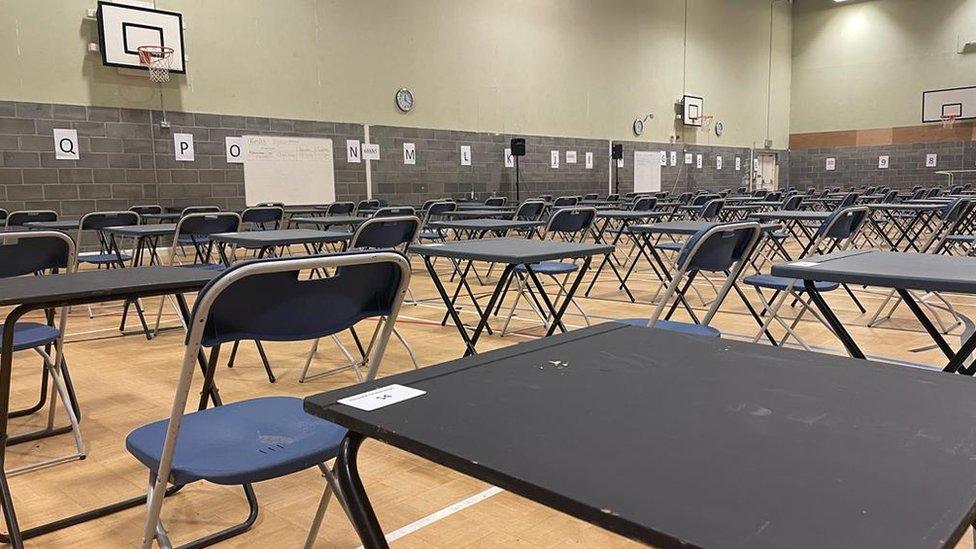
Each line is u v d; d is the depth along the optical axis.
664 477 0.65
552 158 13.51
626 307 5.23
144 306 5.54
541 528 1.96
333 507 2.10
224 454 1.38
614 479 0.65
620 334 1.24
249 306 1.33
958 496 0.60
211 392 1.99
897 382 0.94
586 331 1.26
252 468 1.32
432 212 7.67
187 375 1.27
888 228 10.42
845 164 18.52
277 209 6.08
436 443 0.74
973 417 0.80
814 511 0.58
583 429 0.78
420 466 2.39
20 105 7.56
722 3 17.11
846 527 0.55
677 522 0.57
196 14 8.74
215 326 1.32
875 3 17.62
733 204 9.05
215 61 8.95
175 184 8.72
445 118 11.62
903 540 0.53
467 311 5.17
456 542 1.89
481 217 6.85
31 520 2.04
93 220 5.56
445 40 11.52
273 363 3.76
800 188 19.36
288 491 2.22
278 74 9.54
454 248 2.97
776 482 0.63
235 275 1.23
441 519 2.02
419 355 3.87
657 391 0.91
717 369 1.01
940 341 2.06
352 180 10.44
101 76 8.10
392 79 10.83
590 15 14.02
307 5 9.76
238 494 2.20
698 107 16.72
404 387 0.93
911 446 0.71
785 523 0.56
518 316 4.94
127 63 8.18
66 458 2.48
